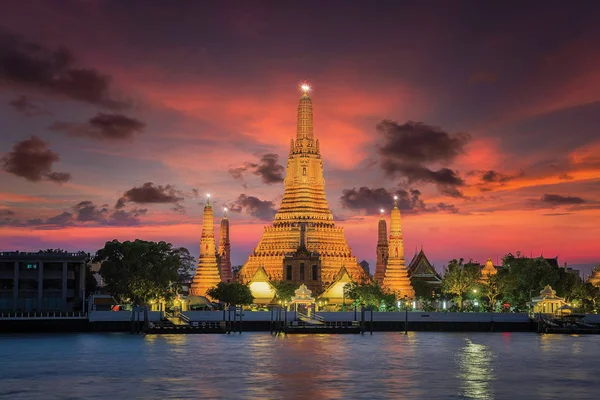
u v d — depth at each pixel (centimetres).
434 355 15962
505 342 19262
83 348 16975
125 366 14025
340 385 12038
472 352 16600
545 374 13275
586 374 13275
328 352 16362
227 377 12788
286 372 13375
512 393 11431
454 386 11981
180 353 16025
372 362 14725
